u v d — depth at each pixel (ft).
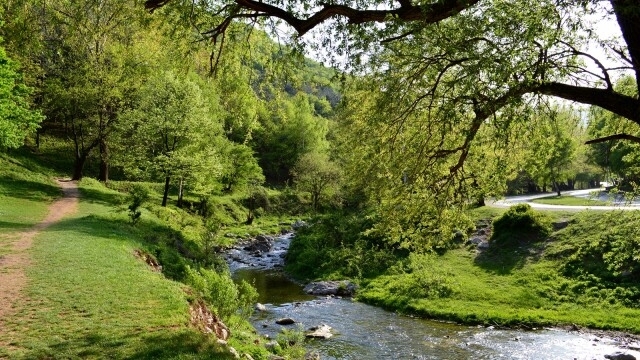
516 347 62.44
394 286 93.50
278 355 51.83
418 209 36.40
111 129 150.20
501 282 90.27
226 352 32.09
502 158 33.78
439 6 25.67
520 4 23.67
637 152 44.21
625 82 34.50
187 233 109.91
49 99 143.23
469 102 26.73
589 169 194.08
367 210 140.77
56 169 174.60
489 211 121.49
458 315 76.89
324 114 318.24
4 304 37.52
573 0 22.62
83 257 55.62
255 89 42.55
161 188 177.06
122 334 32.17
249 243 153.17
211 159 144.46
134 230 87.35
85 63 125.80
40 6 35.50
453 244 111.04
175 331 33.65
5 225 77.36
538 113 31.35
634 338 65.36
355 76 31.37
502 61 23.06
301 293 97.81
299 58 33.78
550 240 99.14
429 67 30.66
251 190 206.59
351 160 37.14
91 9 36.58
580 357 58.18
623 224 70.13
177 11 35.01
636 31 23.68
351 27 28.71
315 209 206.28
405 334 68.74
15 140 102.68
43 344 29.55
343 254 114.42
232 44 39.58
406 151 34.91
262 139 287.28
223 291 53.21
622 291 77.97
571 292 81.97
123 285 44.68
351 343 64.13
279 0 30.89
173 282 48.96
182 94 141.08
